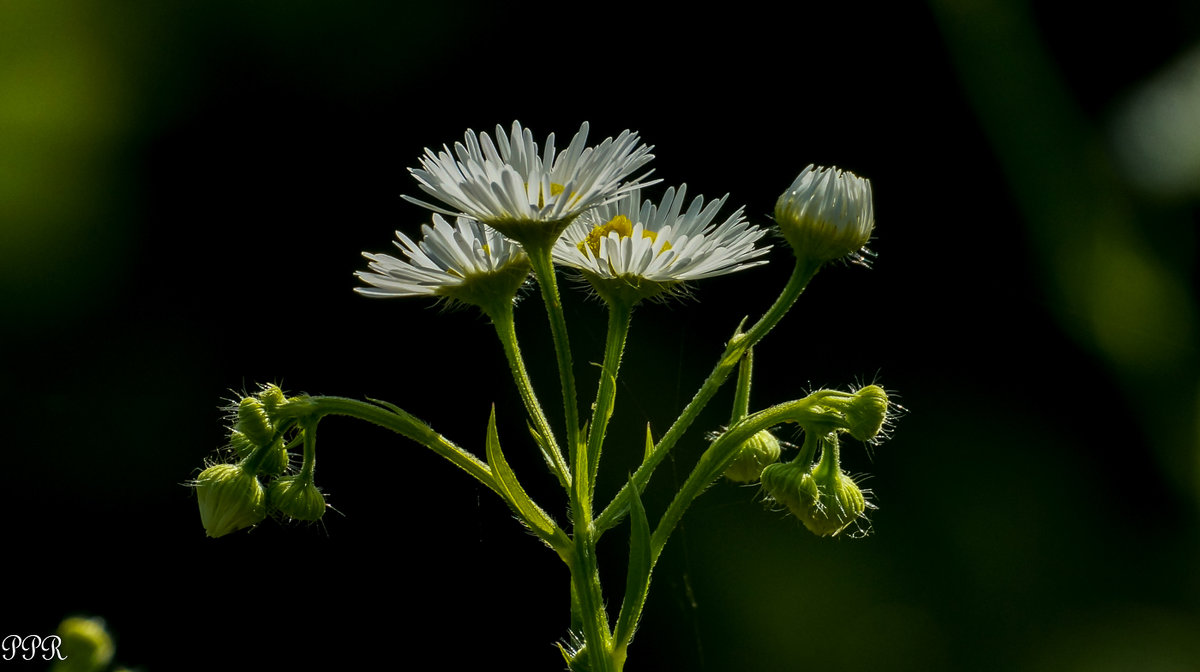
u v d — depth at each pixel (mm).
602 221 242
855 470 405
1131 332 368
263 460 238
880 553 394
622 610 231
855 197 239
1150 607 378
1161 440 372
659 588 387
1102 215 366
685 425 236
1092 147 369
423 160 234
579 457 233
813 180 240
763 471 241
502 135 235
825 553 392
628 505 234
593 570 232
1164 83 368
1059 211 367
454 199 231
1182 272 364
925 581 391
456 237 237
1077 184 366
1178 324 365
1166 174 362
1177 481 377
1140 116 366
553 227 231
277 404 236
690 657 381
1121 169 367
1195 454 368
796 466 240
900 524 398
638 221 243
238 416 237
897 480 404
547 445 235
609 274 236
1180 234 364
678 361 406
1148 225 365
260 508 237
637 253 234
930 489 403
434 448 235
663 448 236
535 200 231
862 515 241
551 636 390
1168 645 371
